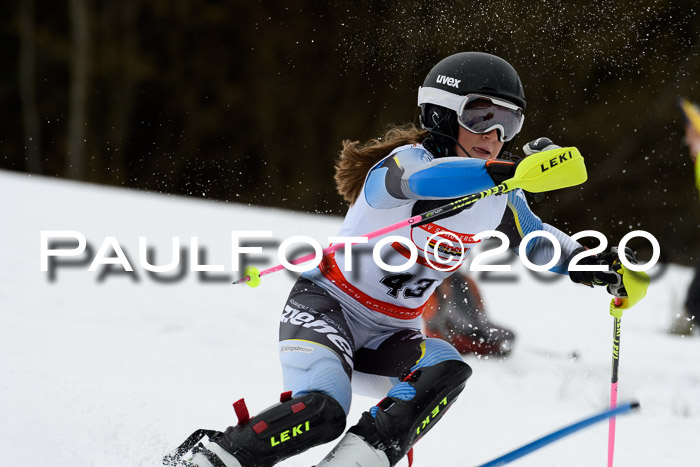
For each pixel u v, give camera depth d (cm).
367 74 7338
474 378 1883
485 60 1084
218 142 7812
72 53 7788
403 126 1160
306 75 7625
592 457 1359
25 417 1234
